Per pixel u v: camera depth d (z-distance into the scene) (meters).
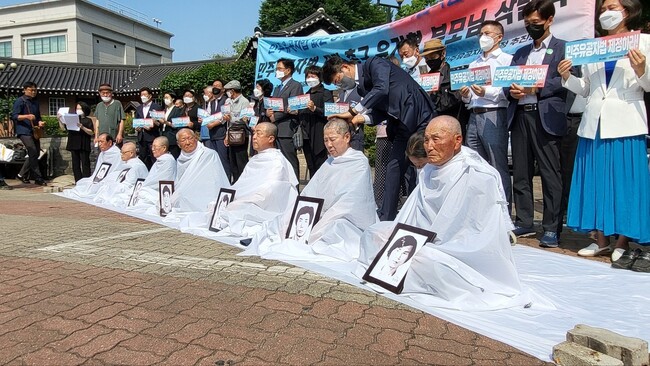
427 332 2.74
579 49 4.04
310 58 9.09
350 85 5.45
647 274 3.87
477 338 2.67
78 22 44.56
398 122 4.80
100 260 4.21
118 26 48.97
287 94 7.43
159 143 7.13
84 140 10.47
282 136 7.35
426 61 5.71
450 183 3.40
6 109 15.77
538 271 3.98
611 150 4.17
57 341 2.58
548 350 2.53
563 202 5.04
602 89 4.24
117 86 26.27
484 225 3.26
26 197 8.96
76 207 7.58
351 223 4.41
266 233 4.70
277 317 2.91
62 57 44.72
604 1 4.14
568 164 5.39
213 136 8.58
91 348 2.50
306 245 4.38
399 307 3.11
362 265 3.84
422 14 7.46
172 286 3.48
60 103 26.22
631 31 3.85
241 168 8.05
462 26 6.98
